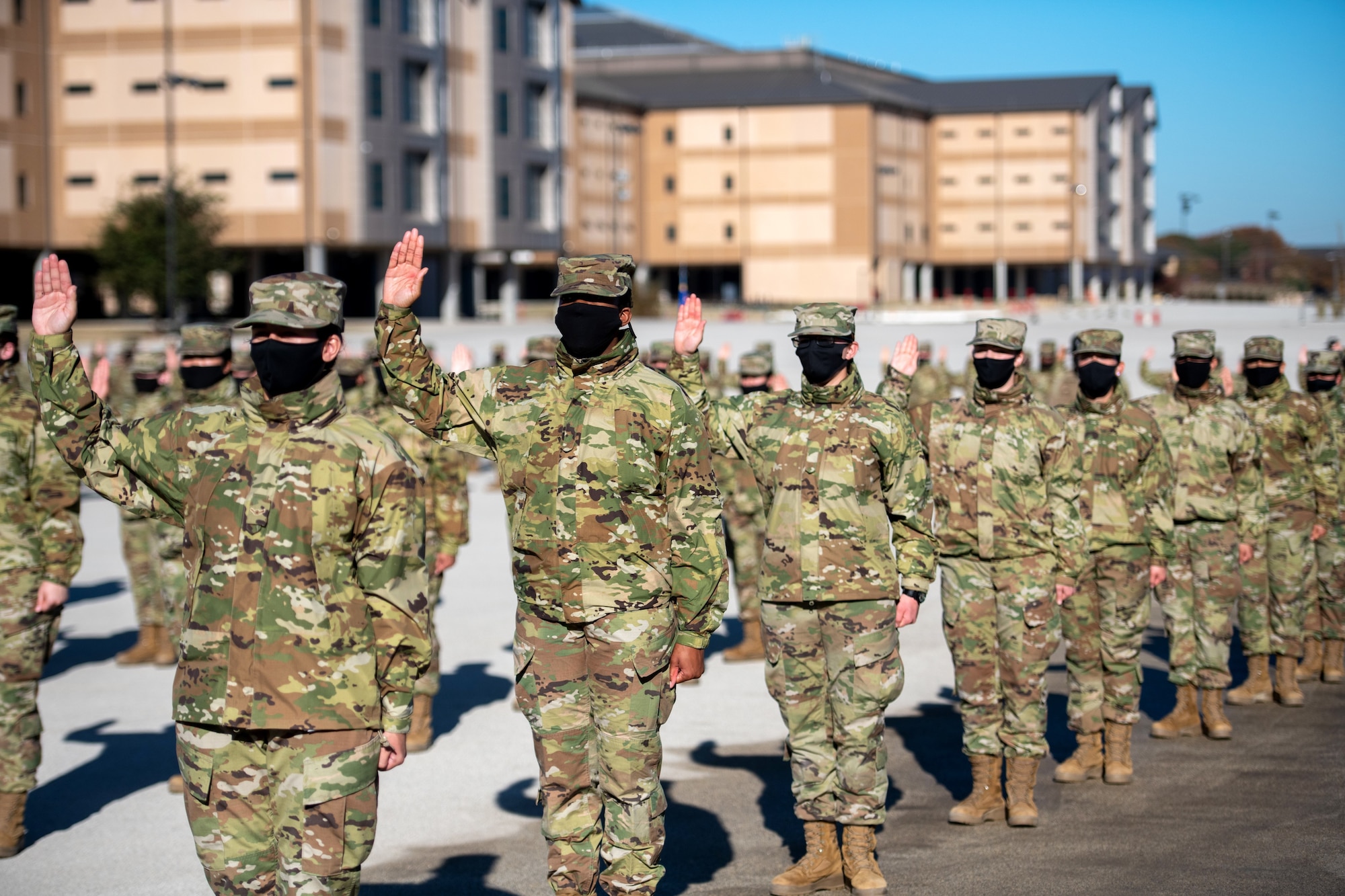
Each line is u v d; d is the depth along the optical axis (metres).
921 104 109.12
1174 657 8.41
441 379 4.91
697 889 5.86
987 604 6.76
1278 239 177.25
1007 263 113.00
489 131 74.19
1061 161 110.25
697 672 5.02
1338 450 10.30
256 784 4.20
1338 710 9.12
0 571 6.40
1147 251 129.38
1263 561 9.26
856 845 5.74
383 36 67.38
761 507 10.55
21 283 70.62
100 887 6.05
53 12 66.31
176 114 66.19
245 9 65.25
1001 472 6.71
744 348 42.38
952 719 8.88
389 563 4.23
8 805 6.46
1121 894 5.71
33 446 6.40
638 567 4.83
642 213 103.62
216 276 67.50
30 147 66.12
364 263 73.75
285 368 4.19
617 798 4.85
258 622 4.15
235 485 4.22
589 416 4.81
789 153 101.69
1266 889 5.75
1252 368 9.47
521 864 6.25
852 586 5.77
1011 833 6.59
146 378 10.77
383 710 4.28
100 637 11.96
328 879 4.11
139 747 8.41
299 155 65.44
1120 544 7.41
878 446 5.80
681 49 115.75
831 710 5.89
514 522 4.93
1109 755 7.46
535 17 77.50
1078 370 7.57
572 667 4.85
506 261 76.94
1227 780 7.46
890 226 105.31
